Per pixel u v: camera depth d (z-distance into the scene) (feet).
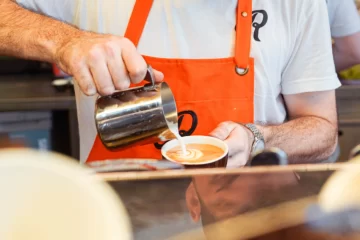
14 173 1.48
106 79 3.24
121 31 4.47
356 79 7.97
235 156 3.45
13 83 8.21
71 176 1.53
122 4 4.43
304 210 2.06
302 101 4.83
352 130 7.86
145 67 3.26
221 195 2.18
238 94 4.41
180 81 4.34
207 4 4.41
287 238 1.94
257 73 4.52
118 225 1.48
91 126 4.67
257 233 1.97
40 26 4.04
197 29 4.43
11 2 4.53
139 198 2.12
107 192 1.57
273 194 2.18
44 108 7.50
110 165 2.40
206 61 4.33
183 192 2.21
